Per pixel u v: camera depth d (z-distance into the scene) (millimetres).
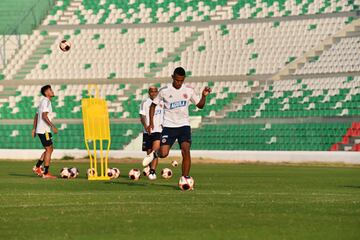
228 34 168125
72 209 41000
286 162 125312
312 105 144375
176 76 55781
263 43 162875
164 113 56844
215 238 29812
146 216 37438
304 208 41438
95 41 175375
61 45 75562
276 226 33562
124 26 177375
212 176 81562
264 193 53500
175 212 39219
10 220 36062
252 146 142125
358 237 30094
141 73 166875
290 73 154875
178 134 56781
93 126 73375
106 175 74688
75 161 127562
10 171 93938
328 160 122625
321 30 159000
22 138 155000
